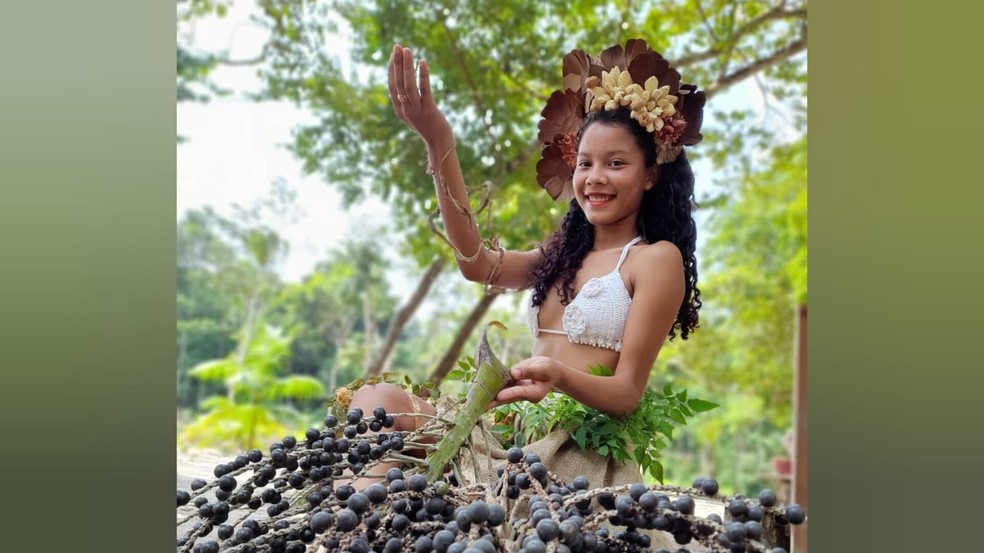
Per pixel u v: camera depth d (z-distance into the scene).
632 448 1.68
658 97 1.83
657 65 1.86
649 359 1.70
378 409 1.37
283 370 9.44
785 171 7.16
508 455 1.19
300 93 6.48
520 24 6.09
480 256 2.01
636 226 1.91
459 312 7.94
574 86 1.98
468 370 1.83
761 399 8.91
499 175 6.12
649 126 1.83
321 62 6.40
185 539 1.17
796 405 5.60
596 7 6.14
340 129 6.46
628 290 1.78
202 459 2.81
